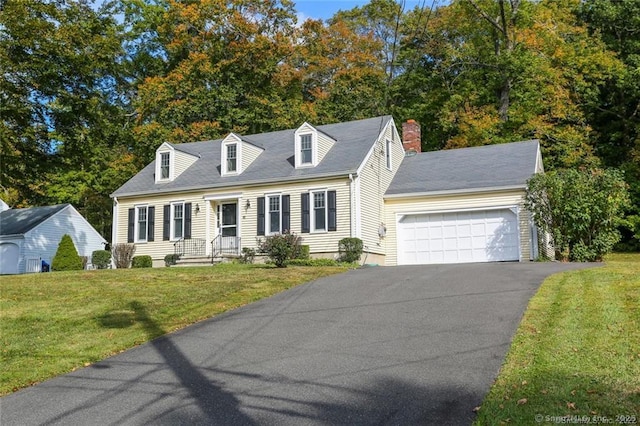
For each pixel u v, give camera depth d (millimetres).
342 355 8000
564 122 32750
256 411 6211
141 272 17922
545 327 8336
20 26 20938
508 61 30266
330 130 27062
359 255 21906
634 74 30875
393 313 10125
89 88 23906
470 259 23031
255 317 10711
